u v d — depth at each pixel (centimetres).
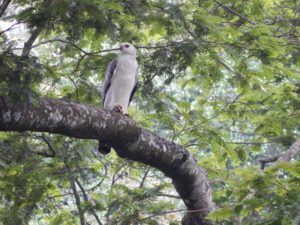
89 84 1227
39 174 1177
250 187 686
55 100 856
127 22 1084
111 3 912
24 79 755
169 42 1101
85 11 920
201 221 1057
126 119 938
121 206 1098
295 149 1192
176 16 1023
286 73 1230
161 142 996
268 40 1124
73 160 1211
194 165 1044
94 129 890
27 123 805
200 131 1271
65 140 1223
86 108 885
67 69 1216
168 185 1142
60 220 1272
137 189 1141
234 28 1155
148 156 986
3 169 1146
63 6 888
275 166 675
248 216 712
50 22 930
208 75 1233
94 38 1057
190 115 1287
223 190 788
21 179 1175
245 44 1137
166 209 1126
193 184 1047
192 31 1101
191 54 1073
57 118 836
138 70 1251
